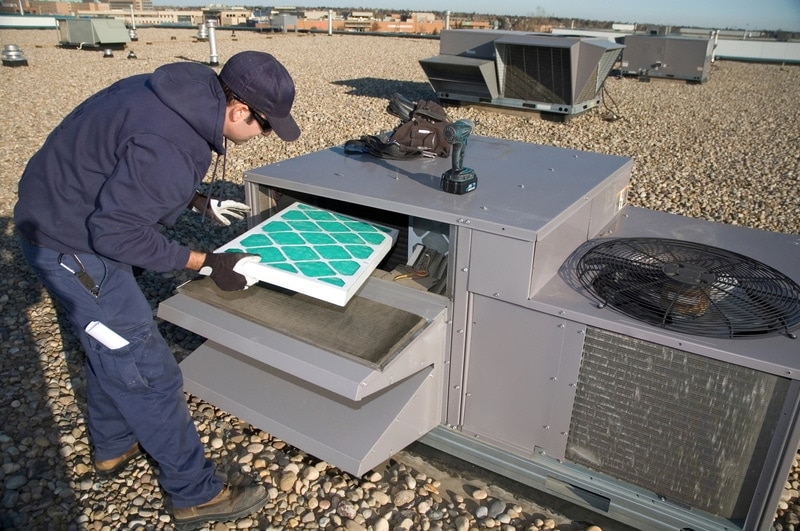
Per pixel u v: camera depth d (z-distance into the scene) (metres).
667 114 10.07
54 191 1.77
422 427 2.30
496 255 2.01
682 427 1.95
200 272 2.00
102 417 2.24
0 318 3.56
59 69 13.27
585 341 2.00
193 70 1.77
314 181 2.40
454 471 2.51
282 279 2.02
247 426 2.73
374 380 1.90
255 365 2.50
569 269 2.25
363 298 2.25
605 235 2.59
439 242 2.39
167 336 3.38
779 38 19.31
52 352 3.23
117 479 2.42
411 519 2.26
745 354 1.76
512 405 2.23
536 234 1.90
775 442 1.82
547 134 8.51
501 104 9.38
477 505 2.35
